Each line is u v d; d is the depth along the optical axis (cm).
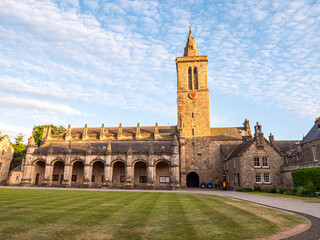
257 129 5597
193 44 8362
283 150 7831
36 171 6819
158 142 7056
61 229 1361
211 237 1269
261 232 1387
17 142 8312
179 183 5978
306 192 3712
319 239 1268
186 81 7944
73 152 6544
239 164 5406
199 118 7612
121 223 1539
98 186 6231
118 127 8138
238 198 3306
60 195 3253
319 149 4788
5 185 6556
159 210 2064
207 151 7325
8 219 1577
